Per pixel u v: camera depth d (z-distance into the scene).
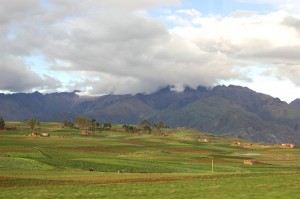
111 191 57.81
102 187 63.22
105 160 135.00
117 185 66.06
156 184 66.94
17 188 62.75
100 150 196.75
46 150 173.12
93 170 106.62
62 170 102.19
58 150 179.00
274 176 76.56
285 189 52.34
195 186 62.16
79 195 54.16
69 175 86.25
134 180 75.44
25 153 151.25
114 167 114.69
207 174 89.94
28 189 61.22
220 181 69.44
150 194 53.59
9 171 91.50
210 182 68.25
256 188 55.34
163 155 182.25
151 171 107.94
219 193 51.88
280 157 199.12
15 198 52.28
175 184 66.38
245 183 63.38
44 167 106.88
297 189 51.94
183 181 72.19
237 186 59.34
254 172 101.31
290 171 106.38
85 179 77.00
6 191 59.19
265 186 57.22
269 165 141.50
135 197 51.06
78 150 188.12
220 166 131.00
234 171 112.50
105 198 51.03
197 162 147.75
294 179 65.94
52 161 124.19
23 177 78.12
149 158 159.38
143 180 75.19
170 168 116.69
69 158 140.50
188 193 53.34
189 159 162.62
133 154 182.12
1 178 74.75
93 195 54.00
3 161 112.12
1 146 186.38
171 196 50.91
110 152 188.50
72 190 59.41
